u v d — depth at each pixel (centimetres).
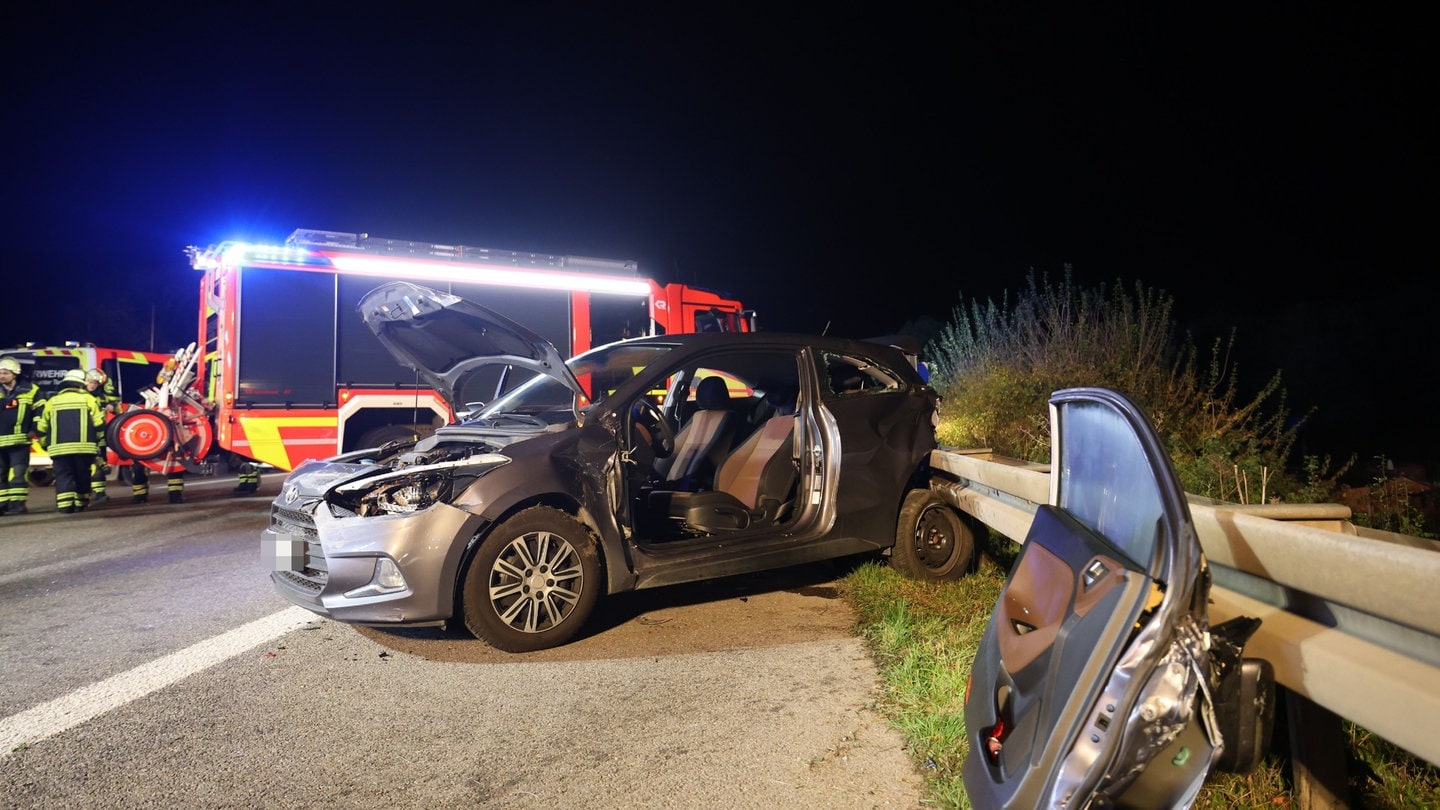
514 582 410
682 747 305
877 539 504
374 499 404
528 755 302
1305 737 216
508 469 411
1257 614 214
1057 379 735
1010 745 185
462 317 436
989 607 452
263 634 451
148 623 477
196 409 1072
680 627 448
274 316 979
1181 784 159
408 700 355
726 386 569
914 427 536
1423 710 156
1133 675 153
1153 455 172
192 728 329
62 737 322
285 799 274
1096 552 186
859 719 324
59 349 1448
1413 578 158
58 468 952
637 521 492
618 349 541
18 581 593
